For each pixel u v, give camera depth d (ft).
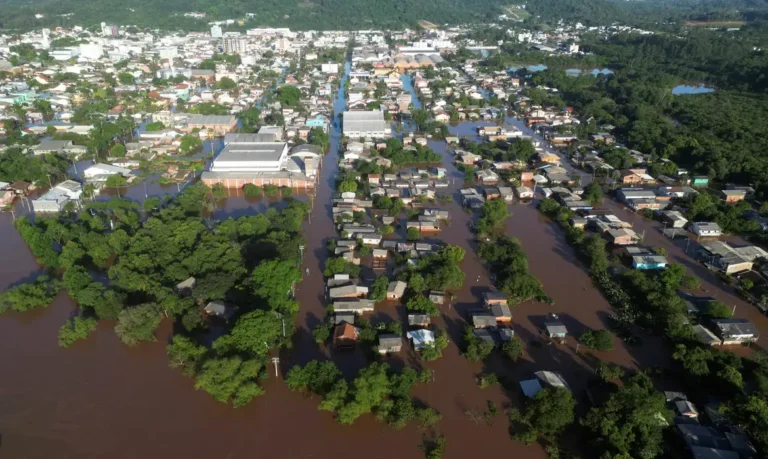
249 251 375.66
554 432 241.55
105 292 323.78
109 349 300.40
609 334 296.92
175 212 426.51
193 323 305.12
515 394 269.85
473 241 426.92
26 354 294.66
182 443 240.73
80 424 249.96
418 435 246.27
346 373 280.10
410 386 268.00
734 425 239.71
